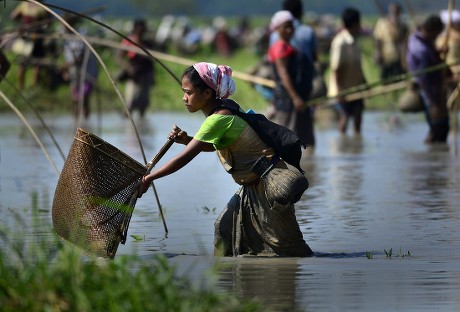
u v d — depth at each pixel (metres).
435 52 49.25
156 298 14.77
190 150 20.77
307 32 42.44
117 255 21.58
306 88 42.44
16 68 71.19
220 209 28.97
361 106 56.19
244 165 21.09
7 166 40.38
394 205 29.20
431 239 23.59
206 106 21.17
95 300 14.50
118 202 20.73
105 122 67.38
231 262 20.59
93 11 36.16
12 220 25.84
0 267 15.59
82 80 46.34
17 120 68.62
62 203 20.95
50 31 61.19
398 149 47.84
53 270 15.22
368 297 17.34
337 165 40.88
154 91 86.50
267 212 21.16
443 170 38.53
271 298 17.30
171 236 24.16
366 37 163.00
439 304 16.83
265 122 21.14
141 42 70.25
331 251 22.06
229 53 156.62
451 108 55.12
